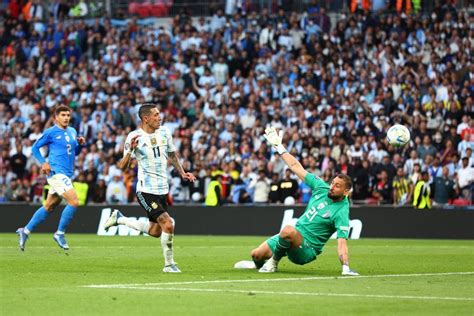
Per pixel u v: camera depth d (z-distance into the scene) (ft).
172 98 240.12
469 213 187.42
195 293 73.51
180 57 251.60
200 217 199.93
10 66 265.34
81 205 202.69
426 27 241.55
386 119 213.05
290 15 264.52
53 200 126.21
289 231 91.45
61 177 124.36
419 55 234.99
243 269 98.48
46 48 264.93
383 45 239.09
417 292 76.43
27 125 240.32
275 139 96.32
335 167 204.85
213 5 276.21
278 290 76.18
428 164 201.16
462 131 208.44
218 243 160.76
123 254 123.85
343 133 214.69
